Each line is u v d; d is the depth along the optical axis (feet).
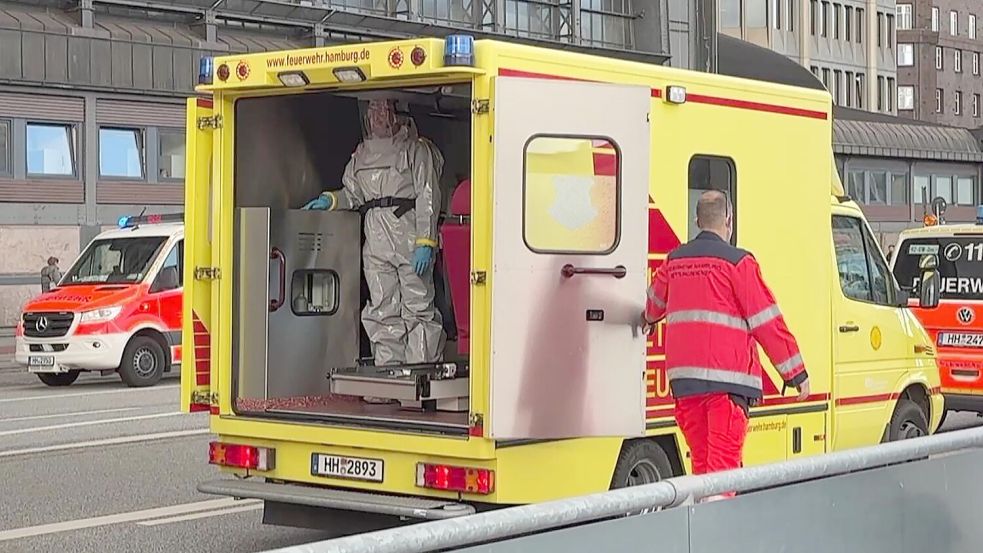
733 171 35.50
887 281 43.16
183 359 34.68
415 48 30.07
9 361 103.86
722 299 30.63
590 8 181.57
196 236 34.68
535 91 29.50
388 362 37.11
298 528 37.81
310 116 37.09
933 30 374.02
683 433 31.65
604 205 30.17
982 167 266.16
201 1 140.56
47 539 36.99
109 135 135.85
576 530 17.65
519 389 29.50
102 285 81.87
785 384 32.22
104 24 135.13
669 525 19.03
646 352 32.01
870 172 241.76
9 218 128.67
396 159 36.60
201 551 35.73
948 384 58.90
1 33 126.72
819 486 21.79
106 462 49.73
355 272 37.70
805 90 37.70
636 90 30.27
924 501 24.04
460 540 15.88
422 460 30.94
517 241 29.40
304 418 33.22
